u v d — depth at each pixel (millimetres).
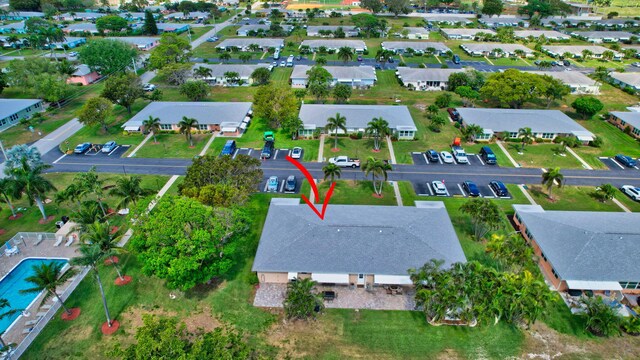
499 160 91688
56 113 115625
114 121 109688
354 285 56250
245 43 182375
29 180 63844
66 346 47562
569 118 106438
